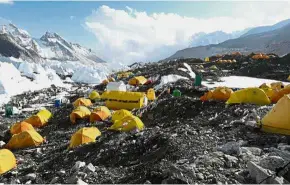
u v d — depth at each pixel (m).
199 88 38.22
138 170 12.52
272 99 25.28
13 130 28.66
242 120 17.70
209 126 18.16
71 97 52.44
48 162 17.98
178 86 41.09
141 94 33.38
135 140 17.86
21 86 68.25
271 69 58.41
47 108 42.56
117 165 15.30
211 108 25.31
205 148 13.38
